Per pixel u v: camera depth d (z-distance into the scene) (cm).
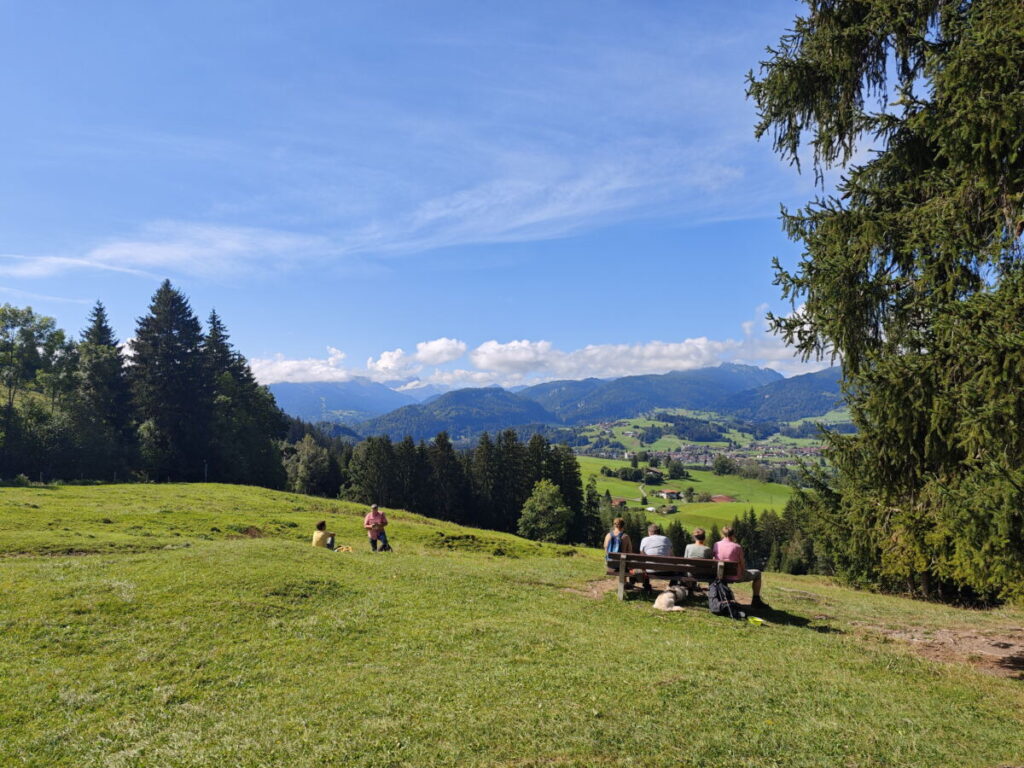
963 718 771
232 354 10931
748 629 1214
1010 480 782
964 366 895
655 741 659
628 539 1523
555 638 1086
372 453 11238
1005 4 862
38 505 3959
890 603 1831
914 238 1007
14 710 759
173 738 684
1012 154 843
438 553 3200
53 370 8425
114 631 1058
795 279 1105
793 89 1184
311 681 870
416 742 654
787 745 658
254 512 4775
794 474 2889
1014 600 1166
